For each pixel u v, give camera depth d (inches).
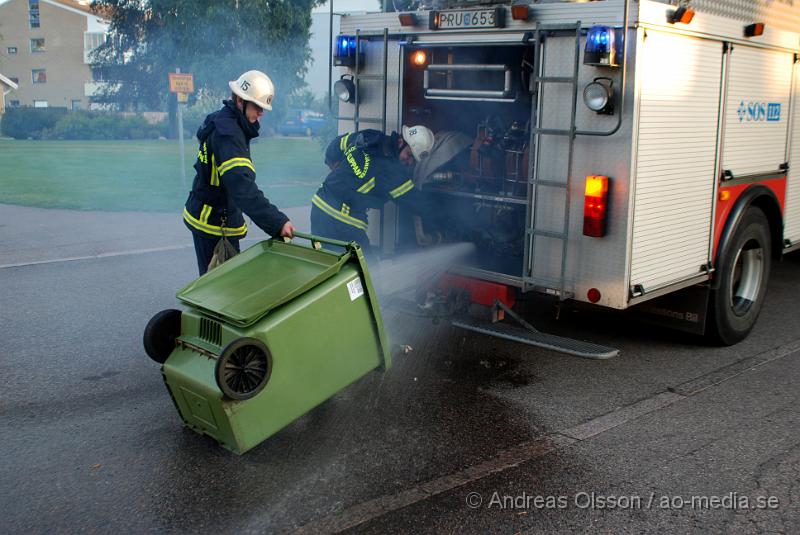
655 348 216.7
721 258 207.5
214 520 127.0
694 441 157.6
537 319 239.3
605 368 199.6
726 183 205.9
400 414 169.3
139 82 1379.2
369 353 155.6
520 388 185.3
